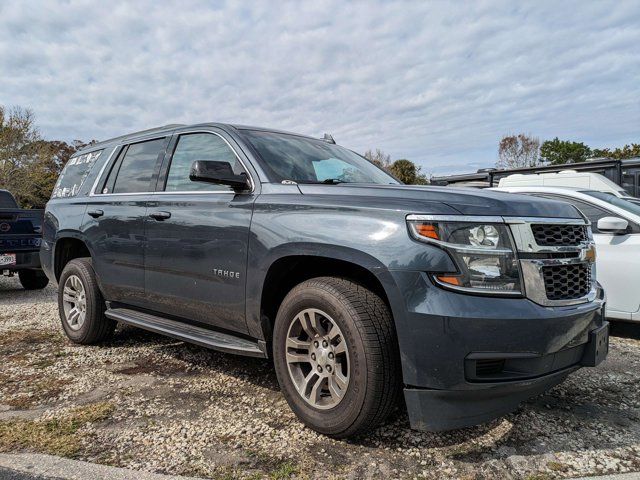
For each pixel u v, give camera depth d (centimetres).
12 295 796
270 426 285
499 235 244
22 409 308
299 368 287
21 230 780
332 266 294
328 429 263
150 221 380
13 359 414
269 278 300
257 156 335
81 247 502
